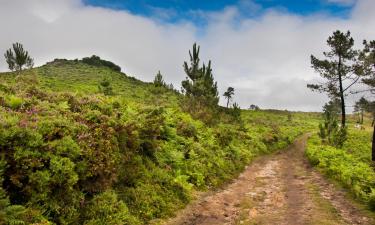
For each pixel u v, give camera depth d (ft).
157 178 37.50
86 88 163.02
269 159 87.92
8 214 20.29
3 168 21.97
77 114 33.50
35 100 33.81
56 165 24.23
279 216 33.83
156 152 43.39
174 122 60.70
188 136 59.52
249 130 121.70
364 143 122.01
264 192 45.42
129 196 31.91
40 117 28.55
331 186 48.52
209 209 36.09
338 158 71.10
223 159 60.90
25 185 23.24
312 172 64.23
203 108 87.56
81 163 26.53
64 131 27.89
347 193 43.34
